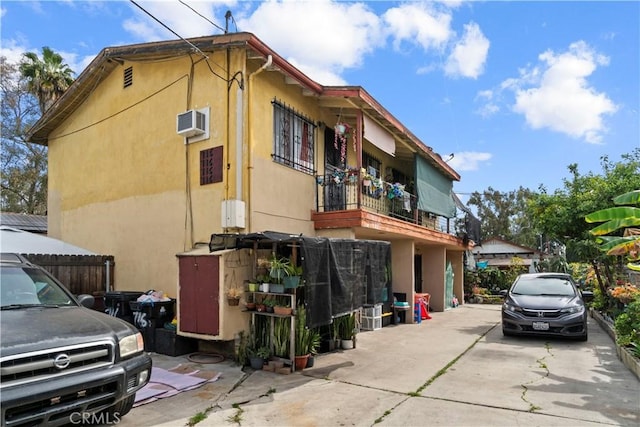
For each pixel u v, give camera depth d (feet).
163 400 17.17
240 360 22.59
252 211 26.35
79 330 13.28
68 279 29.48
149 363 14.79
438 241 49.19
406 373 21.81
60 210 39.01
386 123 36.22
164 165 30.19
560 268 73.92
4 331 12.12
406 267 42.75
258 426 14.71
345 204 32.37
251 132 26.71
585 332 30.17
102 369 12.97
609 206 39.34
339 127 33.47
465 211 63.72
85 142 36.94
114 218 33.22
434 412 16.15
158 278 29.68
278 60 27.25
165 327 25.39
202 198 27.71
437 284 54.49
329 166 35.63
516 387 19.45
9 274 15.98
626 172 41.60
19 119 78.07
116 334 13.98
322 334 27.22
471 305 65.16
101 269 31.50
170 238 29.27
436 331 36.22
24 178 77.77
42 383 11.49
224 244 23.21
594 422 15.21
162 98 30.78
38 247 28.32
